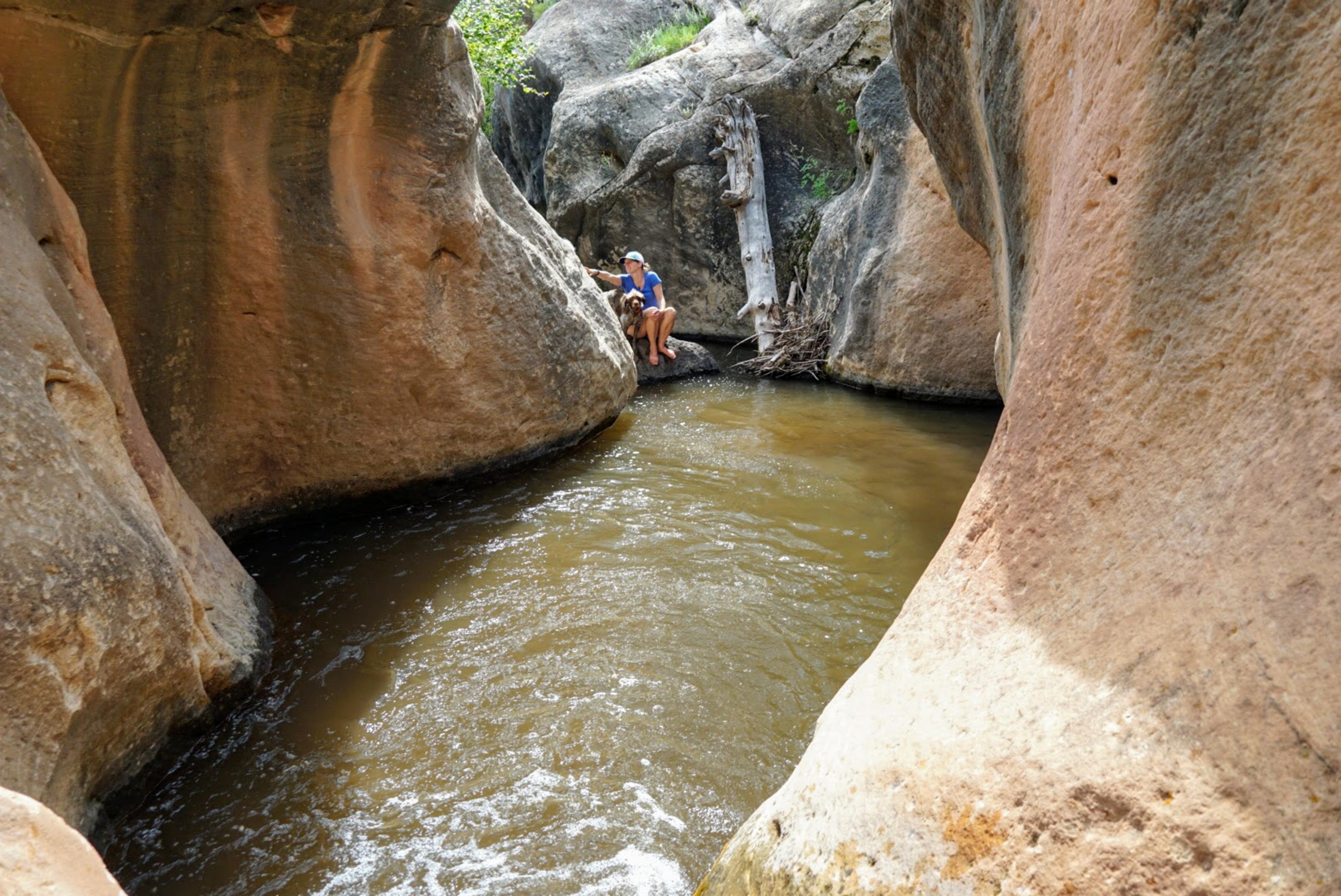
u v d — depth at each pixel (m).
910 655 2.52
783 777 3.61
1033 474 2.40
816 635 4.69
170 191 4.98
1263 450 1.77
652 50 14.48
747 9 13.75
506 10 12.04
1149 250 2.12
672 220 13.43
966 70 4.54
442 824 3.39
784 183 12.80
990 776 1.97
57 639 2.94
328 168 5.61
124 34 4.37
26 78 4.20
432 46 5.75
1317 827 1.49
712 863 3.17
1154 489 2.00
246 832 3.38
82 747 3.14
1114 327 2.20
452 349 6.46
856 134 12.00
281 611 4.96
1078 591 2.11
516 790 3.56
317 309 5.79
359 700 4.16
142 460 4.18
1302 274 1.74
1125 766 1.76
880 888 2.04
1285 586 1.64
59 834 1.73
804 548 5.75
